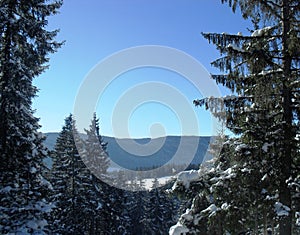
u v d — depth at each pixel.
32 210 13.22
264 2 9.67
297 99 10.12
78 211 29.05
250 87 10.20
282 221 9.43
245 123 10.32
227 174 11.62
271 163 10.02
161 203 41.84
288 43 9.10
